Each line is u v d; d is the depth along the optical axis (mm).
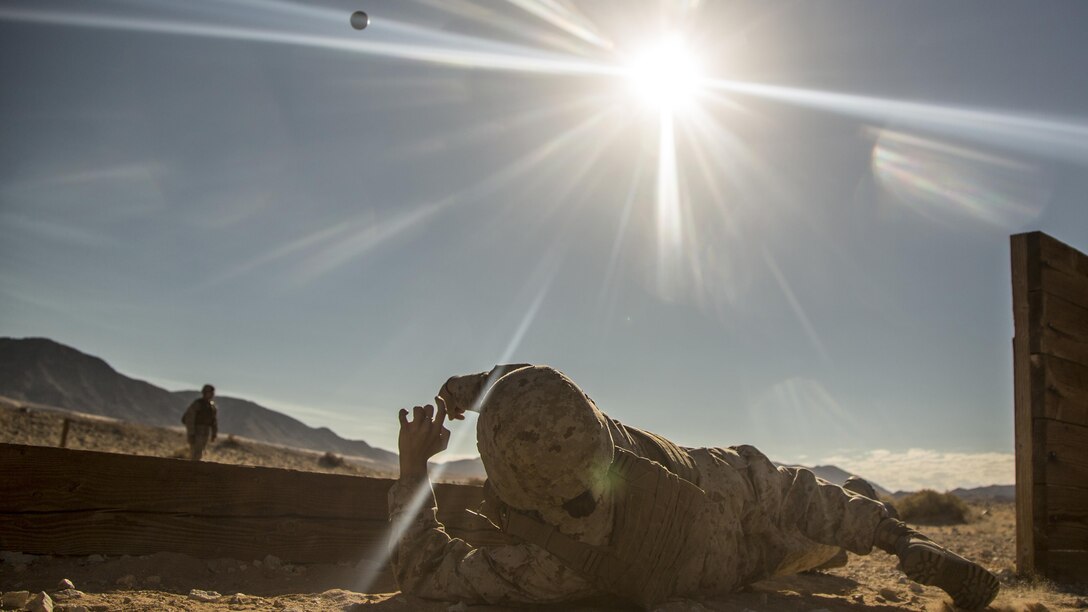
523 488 3160
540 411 3078
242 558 4387
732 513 3928
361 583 4301
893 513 4367
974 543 10781
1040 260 6645
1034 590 5652
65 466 3938
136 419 185125
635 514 3285
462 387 3887
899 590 5242
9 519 3783
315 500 4688
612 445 3275
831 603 4355
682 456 3824
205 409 16312
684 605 3580
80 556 3943
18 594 3010
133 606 3205
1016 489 6527
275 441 186625
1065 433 6664
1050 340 6621
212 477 4344
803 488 4230
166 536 4172
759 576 4215
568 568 3324
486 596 3498
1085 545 6738
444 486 5145
